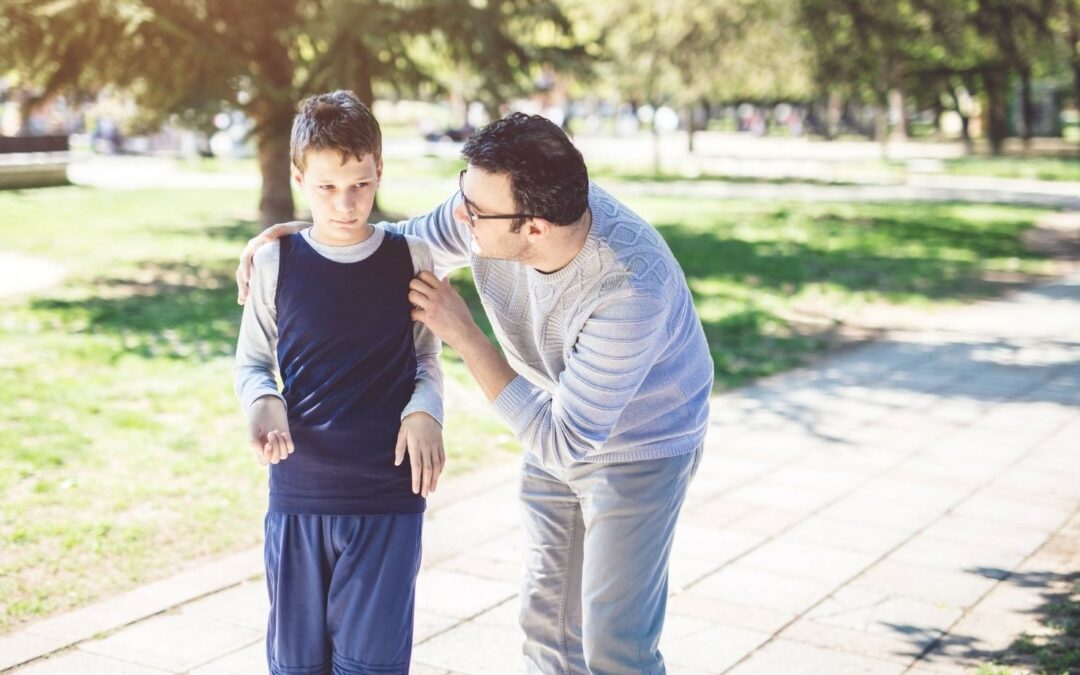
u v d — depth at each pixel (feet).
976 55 105.91
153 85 41.98
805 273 45.09
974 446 21.70
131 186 82.69
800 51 79.30
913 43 71.20
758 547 16.19
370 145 8.19
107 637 12.75
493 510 17.65
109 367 26.76
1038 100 170.09
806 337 32.68
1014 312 37.14
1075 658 12.38
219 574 14.74
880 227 61.26
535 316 8.68
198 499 17.74
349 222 8.27
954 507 18.04
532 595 9.72
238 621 13.29
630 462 8.69
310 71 42.50
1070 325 34.68
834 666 12.37
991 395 25.88
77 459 19.56
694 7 84.17
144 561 15.11
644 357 8.16
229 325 32.27
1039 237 57.52
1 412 22.34
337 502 8.36
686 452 8.84
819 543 16.35
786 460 20.71
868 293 40.52
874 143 164.25
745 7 82.48
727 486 19.13
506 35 46.85
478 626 13.38
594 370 8.14
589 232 8.25
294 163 8.29
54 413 22.47
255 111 44.57
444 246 9.57
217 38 41.55
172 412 22.86
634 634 8.82
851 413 24.17
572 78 50.88
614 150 143.95
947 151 139.95
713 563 15.53
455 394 24.80
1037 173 100.99
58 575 14.52
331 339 8.34
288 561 8.53
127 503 17.40
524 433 8.37
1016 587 14.71
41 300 35.78
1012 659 12.51
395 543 8.49
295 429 8.39
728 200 77.25
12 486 18.03
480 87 47.26
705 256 49.42
